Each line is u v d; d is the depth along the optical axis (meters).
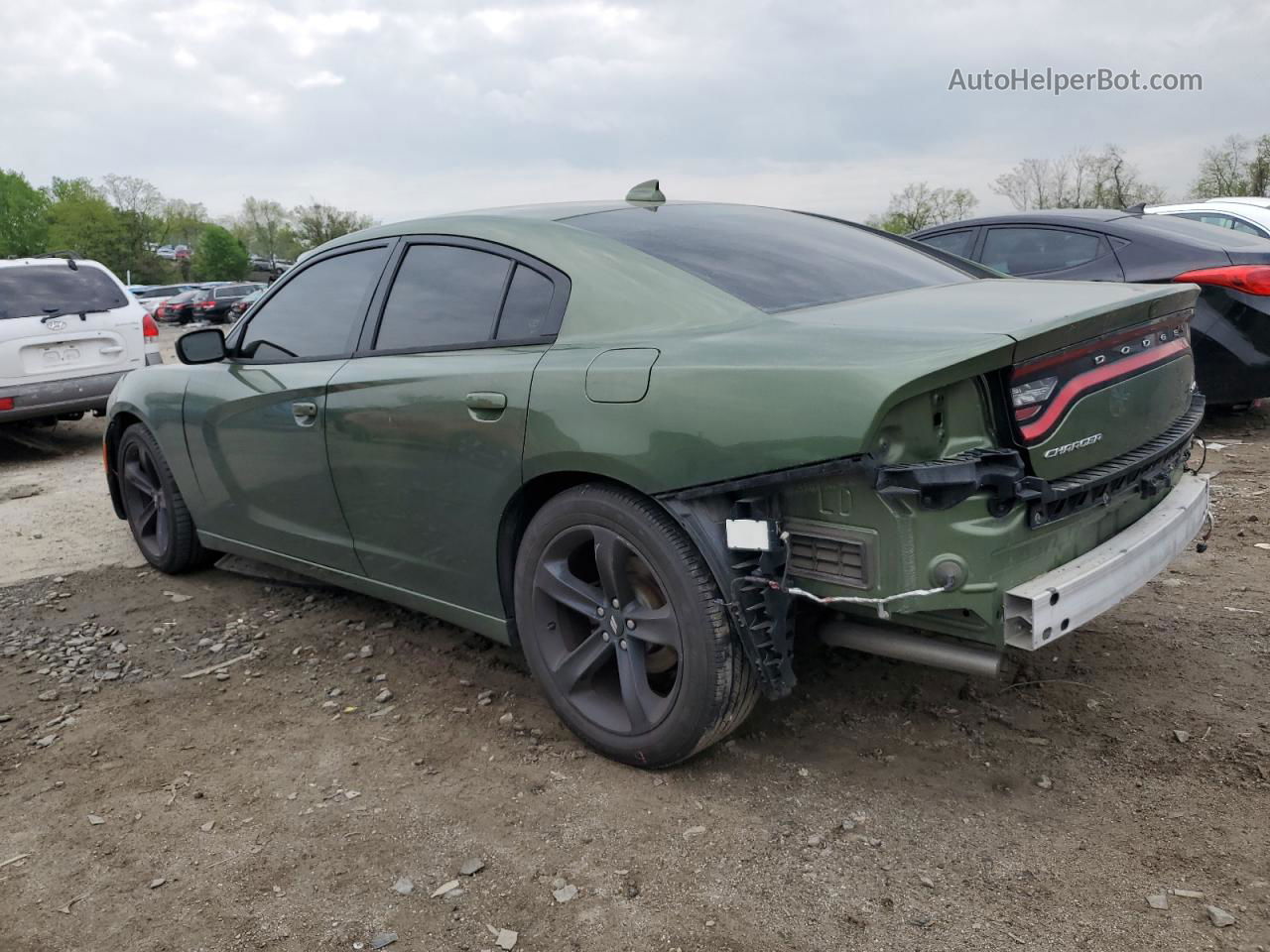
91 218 85.56
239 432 3.91
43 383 8.38
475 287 3.14
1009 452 2.16
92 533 5.82
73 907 2.29
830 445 2.16
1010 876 2.22
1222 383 6.15
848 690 3.16
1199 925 2.03
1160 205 9.70
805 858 2.32
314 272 3.82
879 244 3.50
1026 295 2.71
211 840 2.53
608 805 2.59
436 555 3.20
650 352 2.54
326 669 3.61
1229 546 4.35
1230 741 2.73
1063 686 3.11
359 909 2.22
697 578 2.46
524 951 2.06
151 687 3.54
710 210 3.47
